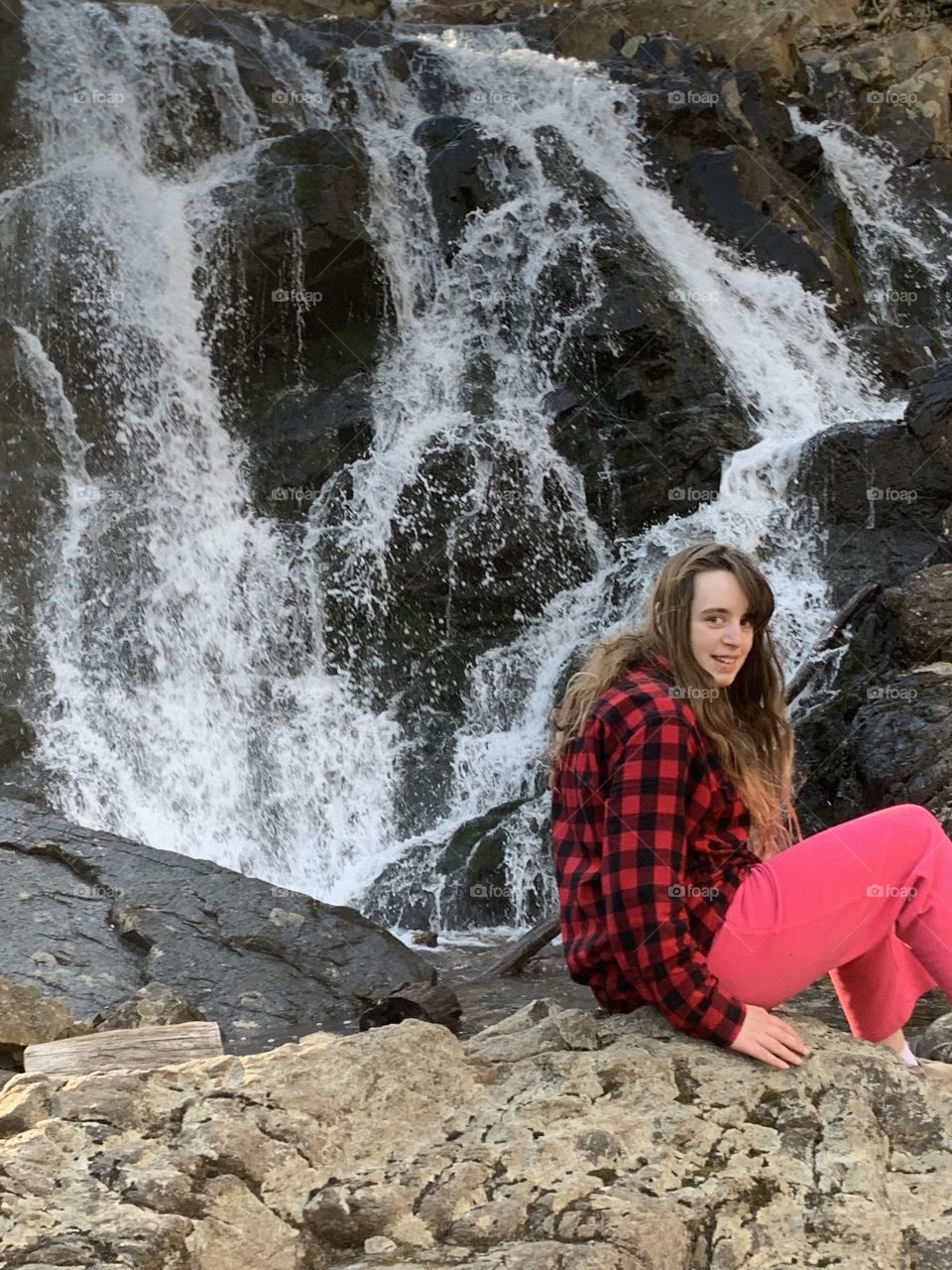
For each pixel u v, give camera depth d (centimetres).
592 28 1622
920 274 1523
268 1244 235
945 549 923
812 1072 267
